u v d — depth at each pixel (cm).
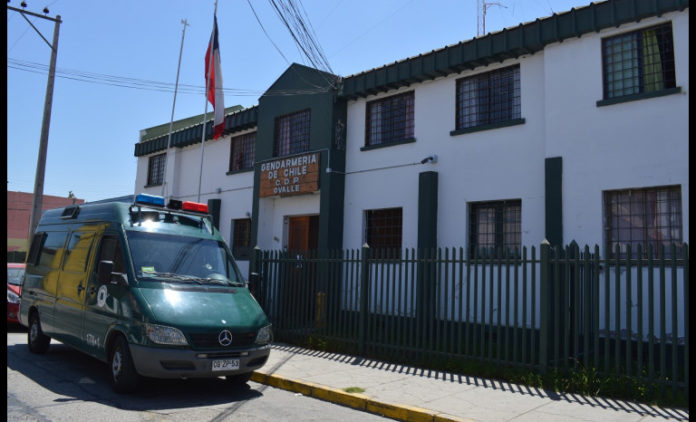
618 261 673
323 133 1326
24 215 4062
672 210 848
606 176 901
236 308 712
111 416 571
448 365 803
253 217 1494
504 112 1077
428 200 1129
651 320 634
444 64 1112
